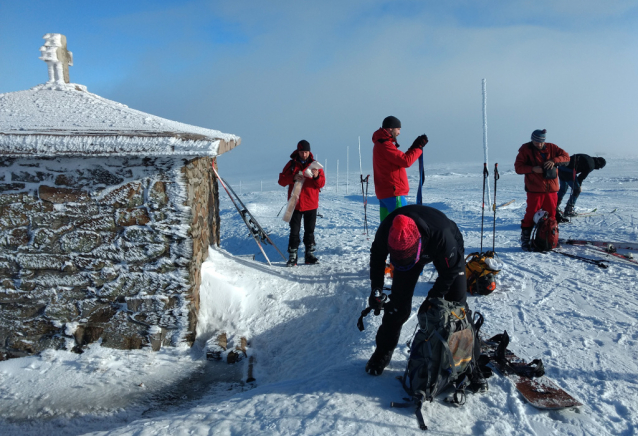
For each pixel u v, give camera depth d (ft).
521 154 21.43
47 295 13.73
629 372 9.77
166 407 11.44
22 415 11.25
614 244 21.16
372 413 8.28
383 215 17.19
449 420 8.12
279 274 18.11
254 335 14.90
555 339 11.62
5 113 15.38
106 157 13.30
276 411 8.63
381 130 16.92
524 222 21.89
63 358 13.61
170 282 13.87
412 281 9.06
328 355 12.81
